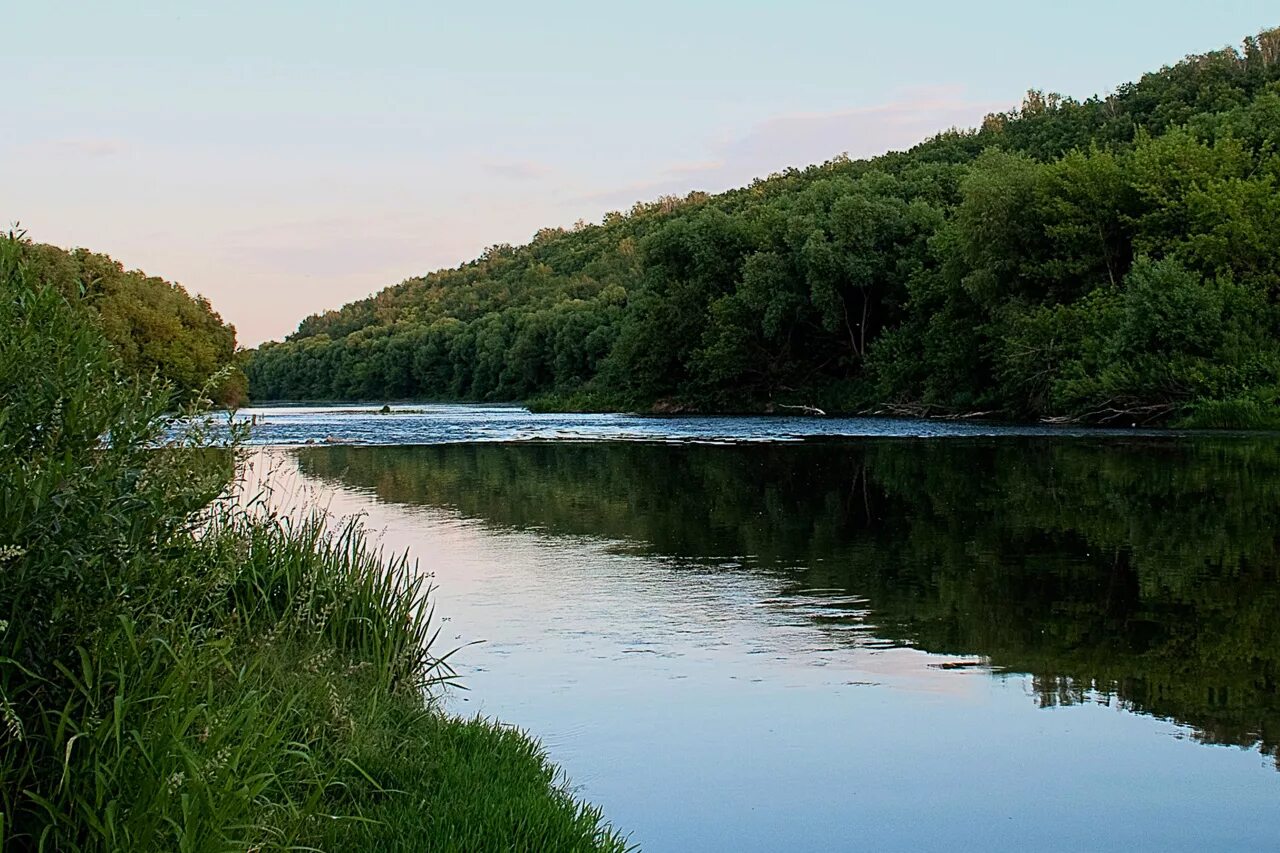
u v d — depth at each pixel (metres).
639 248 61.62
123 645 4.15
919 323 47.44
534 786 5.46
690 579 11.73
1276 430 31.42
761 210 60.06
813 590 11.09
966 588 11.05
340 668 6.69
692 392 57.97
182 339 40.25
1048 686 7.79
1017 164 44.09
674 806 5.76
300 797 4.92
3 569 3.89
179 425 5.36
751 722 7.06
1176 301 33.97
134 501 4.31
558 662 8.45
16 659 4.00
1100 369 35.56
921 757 6.46
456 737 6.10
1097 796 5.93
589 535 14.98
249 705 4.82
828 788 6.02
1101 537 13.89
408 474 23.89
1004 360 40.69
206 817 3.81
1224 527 14.45
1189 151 39.75
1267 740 6.70
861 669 8.24
